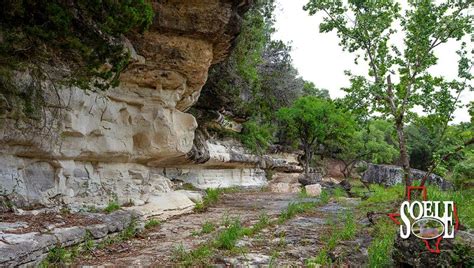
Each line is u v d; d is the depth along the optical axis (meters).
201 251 7.47
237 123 26.20
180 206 13.03
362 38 14.09
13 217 7.50
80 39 8.90
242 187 25.28
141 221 10.16
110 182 11.62
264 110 30.00
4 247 5.80
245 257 7.30
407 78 13.30
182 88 13.45
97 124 10.73
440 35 13.16
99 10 8.58
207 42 12.76
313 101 33.44
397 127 13.25
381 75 13.78
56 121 9.07
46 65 8.64
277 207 15.16
